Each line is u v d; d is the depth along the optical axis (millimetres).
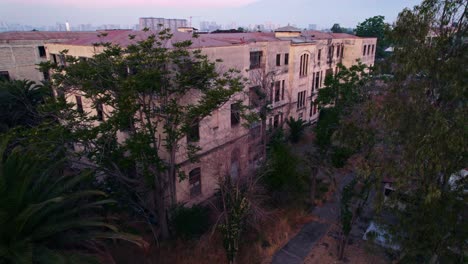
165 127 15641
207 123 20688
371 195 21797
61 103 14086
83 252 11680
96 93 14531
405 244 11391
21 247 8992
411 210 11086
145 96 16047
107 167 15930
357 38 41625
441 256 11250
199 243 16594
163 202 17266
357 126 12992
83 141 14812
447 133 8820
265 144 21531
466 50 9477
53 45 23719
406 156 10039
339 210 20719
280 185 19891
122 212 18406
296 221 19547
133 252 16062
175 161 18734
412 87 10203
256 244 17125
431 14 9633
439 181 10492
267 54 27594
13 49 34969
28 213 8734
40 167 12164
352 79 23125
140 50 15852
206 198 21609
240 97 23062
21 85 24297
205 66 15703
